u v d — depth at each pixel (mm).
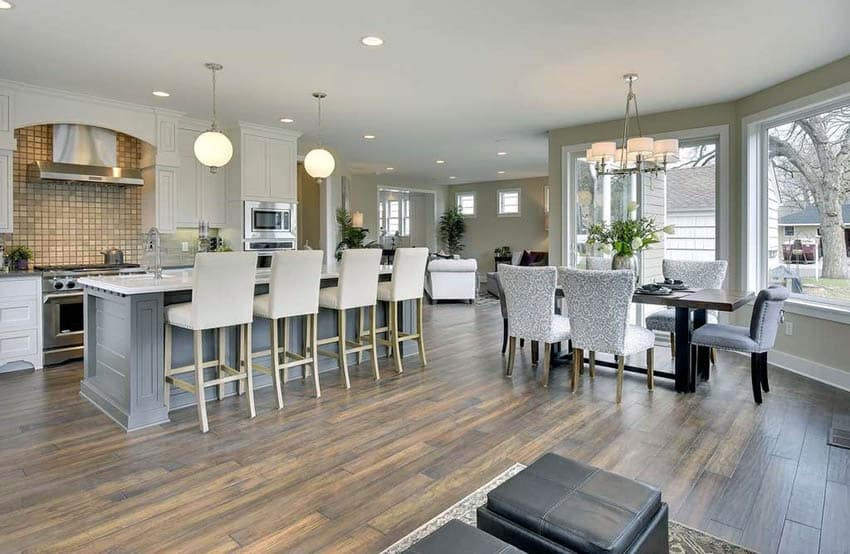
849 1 3121
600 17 3359
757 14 3309
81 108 5113
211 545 2061
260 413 3586
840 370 4180
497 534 1641
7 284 4562
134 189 6027
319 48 3879
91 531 2156
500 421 3418
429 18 3371
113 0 3092
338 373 4621
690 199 5824
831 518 2242
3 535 2125
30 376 4500
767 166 5129
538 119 6207
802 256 4730
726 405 3727
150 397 3367
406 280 4695
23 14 3273
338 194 9383
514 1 3139
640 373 4488
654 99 5328
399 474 2668
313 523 2219
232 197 6410
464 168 10773
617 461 2812
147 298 3352
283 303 3730
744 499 2406
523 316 4336
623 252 4543
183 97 5176
